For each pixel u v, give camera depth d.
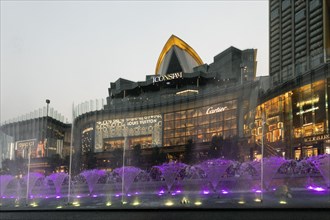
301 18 163.62
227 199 28.86
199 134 123.88
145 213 22.36
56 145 162.88
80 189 50.75
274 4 186.38
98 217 21.83
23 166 133.00
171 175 61.72
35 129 153.75
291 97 89.06
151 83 178.75
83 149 155.50
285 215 19.44
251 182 46.38
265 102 100.94
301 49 162.62
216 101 119.06
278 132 92.88
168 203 27.81
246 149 102.31
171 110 134.38
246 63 195.38
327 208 20.81
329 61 81.56
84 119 156.50
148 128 139.12
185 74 172.75
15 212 25.88
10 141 154.50
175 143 131.12
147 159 121.94
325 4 149.38
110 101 194.88
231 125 112.62
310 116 82.38
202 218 19.62
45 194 45.50
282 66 175.88
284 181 44.84
